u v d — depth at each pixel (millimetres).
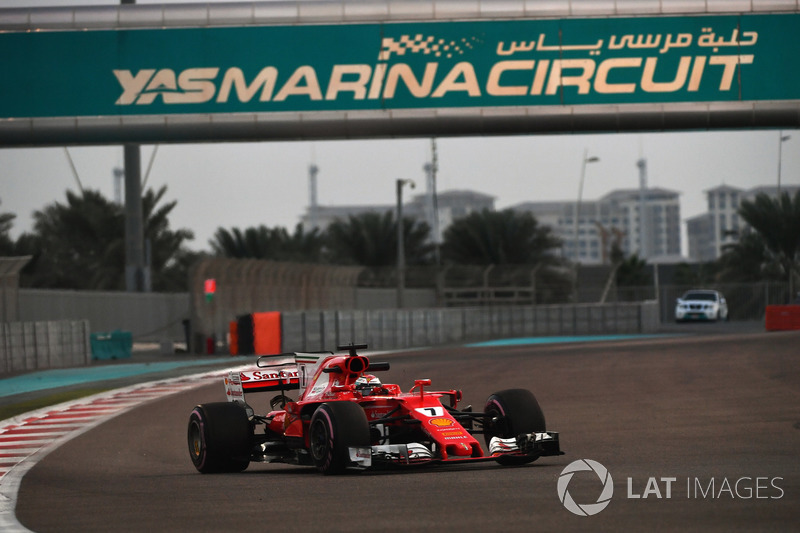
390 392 39375
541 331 189125
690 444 44781
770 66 95250
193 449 41719
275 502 31141
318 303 165875
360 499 30781
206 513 29797
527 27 95062
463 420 39000
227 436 40469
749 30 95250
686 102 95062
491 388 75500
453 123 94812
